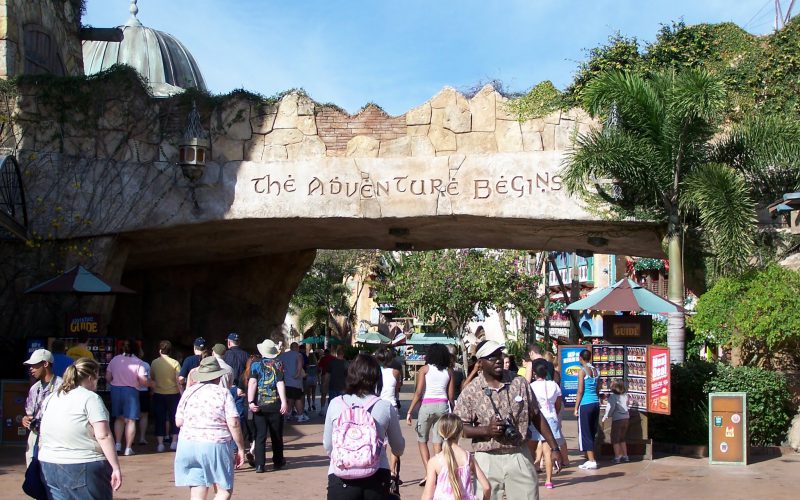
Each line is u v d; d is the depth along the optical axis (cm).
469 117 1711
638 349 1390
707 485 1111
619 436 1316
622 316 1433
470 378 1103
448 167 1695
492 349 746
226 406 794
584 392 1258
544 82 1706
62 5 2125
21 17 1867
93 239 1745
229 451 796
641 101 1497
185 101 1759
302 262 2553
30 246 1717
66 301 1742
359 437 643
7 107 1745
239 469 1230
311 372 2381
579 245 1962
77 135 1755
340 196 1717
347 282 6109
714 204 1401
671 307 1409
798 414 1442
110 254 1758
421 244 2170
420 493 1050
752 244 1459
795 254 1572
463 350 3984
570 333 3197
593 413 1253
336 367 1941
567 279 4338
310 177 1725
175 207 1739
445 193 1689
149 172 1748
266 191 1728
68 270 1672
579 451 1475
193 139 1695
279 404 1209
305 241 2155
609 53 1964
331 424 662
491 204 1675
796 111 1708
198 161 1698
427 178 1698
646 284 3297
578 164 1501
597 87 1519
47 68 2008
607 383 1406
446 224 1778
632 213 1622
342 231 1914
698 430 1406
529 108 1694
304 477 1159
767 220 1592
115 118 1761
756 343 1534
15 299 1725
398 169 1709
